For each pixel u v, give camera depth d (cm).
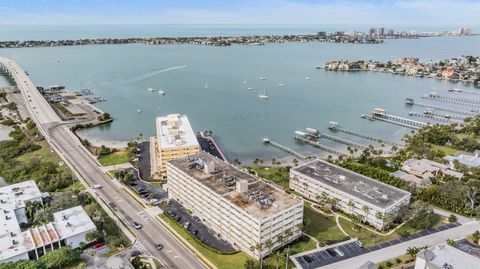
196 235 17650
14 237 16025
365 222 18650
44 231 16400
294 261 15588
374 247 16675
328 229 18125
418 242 17062
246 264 14788
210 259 15800
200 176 19050
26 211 18750
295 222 16638
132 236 17425
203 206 18512
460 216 19412
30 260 14462
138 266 14925
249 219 15400
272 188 17875
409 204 19425
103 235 17100
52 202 19800
